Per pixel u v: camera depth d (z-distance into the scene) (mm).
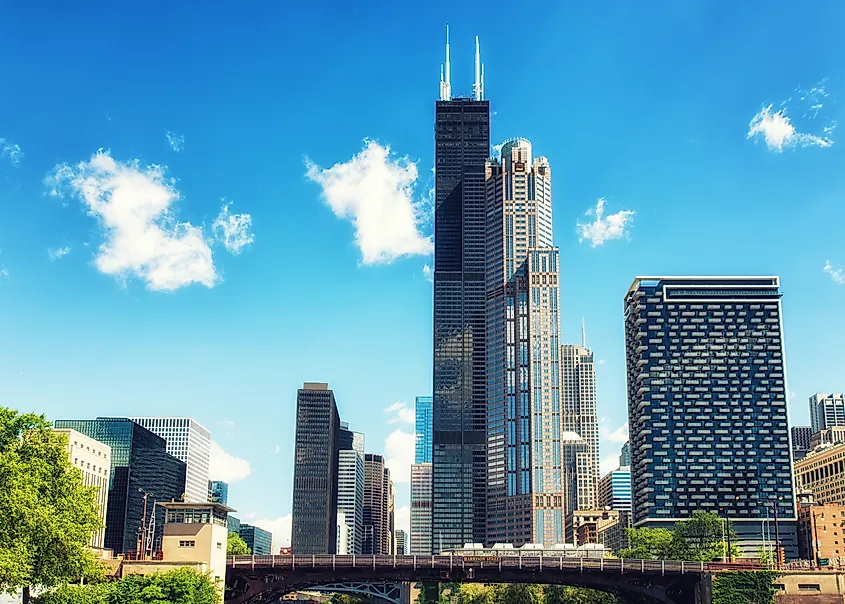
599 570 160125
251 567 159000
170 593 123188
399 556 162625
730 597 156000
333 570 162625
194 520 148375
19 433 108438
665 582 164000
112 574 137875
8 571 90812
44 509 98062
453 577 162250
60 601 105688
